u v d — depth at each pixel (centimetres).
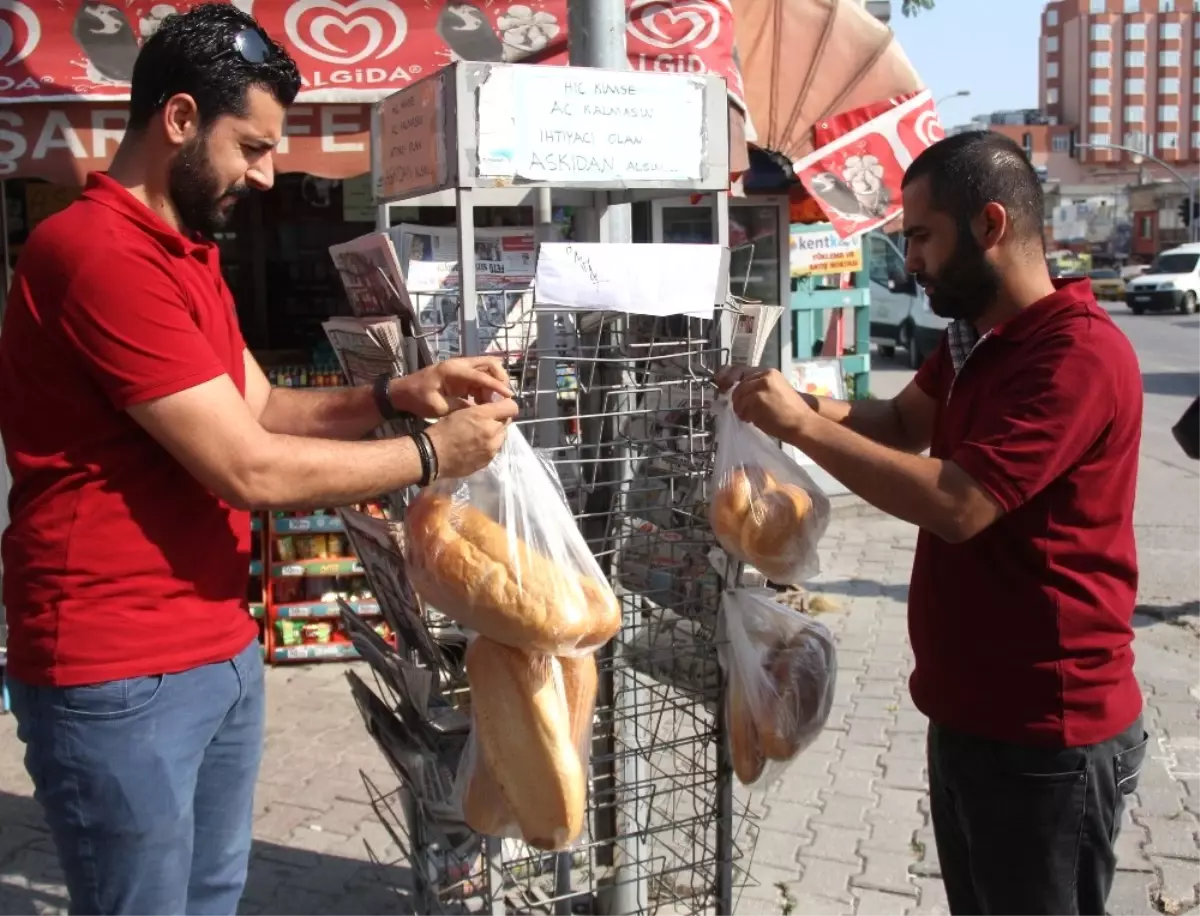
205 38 189
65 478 189
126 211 187
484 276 265
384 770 410
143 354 179
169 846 197
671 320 247
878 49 488
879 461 198
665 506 245
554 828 198
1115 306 3234
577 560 201
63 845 194
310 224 611
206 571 201
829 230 771
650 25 424
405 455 192
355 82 412
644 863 278
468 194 222
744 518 218
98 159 400
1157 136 9631
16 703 198
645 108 231
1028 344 201
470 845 234
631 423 260
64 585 189
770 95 485
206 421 182
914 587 224
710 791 265
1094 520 201
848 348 832
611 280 215
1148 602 605
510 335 262
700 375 237
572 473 261
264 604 507
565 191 279
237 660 210
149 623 193
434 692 243
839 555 705
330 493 188
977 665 206
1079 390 193
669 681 260
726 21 434
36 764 193
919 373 251
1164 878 335
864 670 509
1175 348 1997
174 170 193
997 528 204
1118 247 6625
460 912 254
